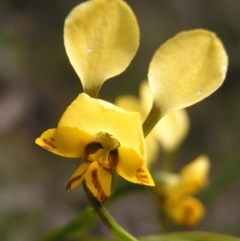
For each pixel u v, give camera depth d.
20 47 0.63
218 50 0.16
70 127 0.16
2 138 0.53
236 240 0.19
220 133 0.68
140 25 0.71
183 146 0.66
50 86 0.62
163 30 0.71
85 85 0.16
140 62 0.68
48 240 0.19
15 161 0.51
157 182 0.23
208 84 0.16
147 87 0.22
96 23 0.16
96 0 0.16
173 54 0.16
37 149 0.55
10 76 0.59
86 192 0.16
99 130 0.16
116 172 0.16
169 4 0.73
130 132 0.15
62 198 0.51
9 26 0.64
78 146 0.16
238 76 0.71
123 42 0.16
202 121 0.69
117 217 0.56
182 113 0.23
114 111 0.15
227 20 0.73
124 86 0.65
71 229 0.19
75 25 0.16
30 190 0.49
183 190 0.23
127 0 0.72
